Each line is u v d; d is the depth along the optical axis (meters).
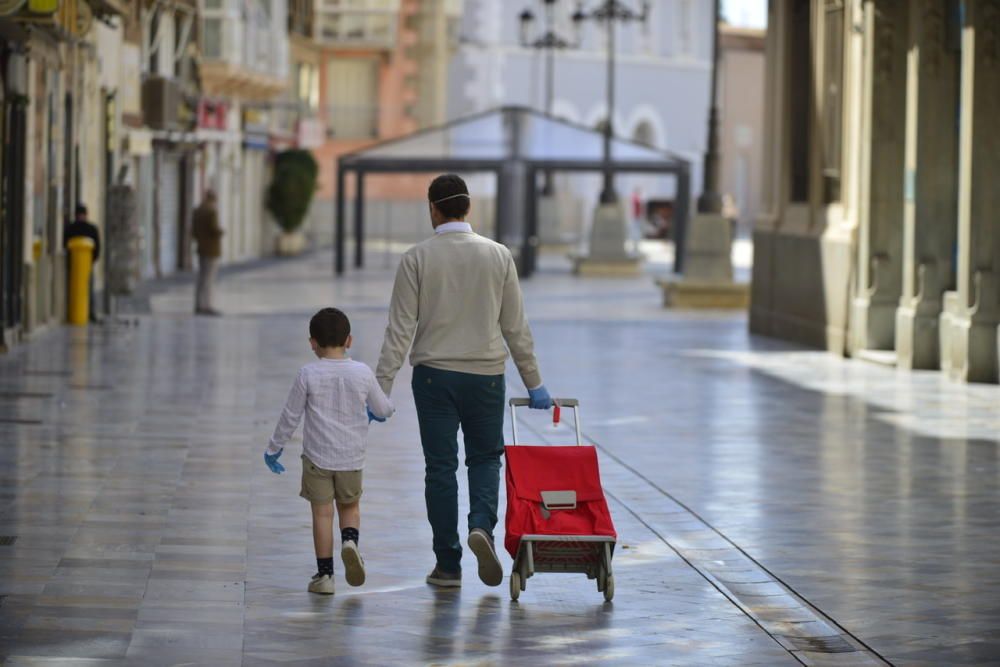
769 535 31.72
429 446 26.41
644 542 30.92
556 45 169.88
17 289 67.12
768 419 49.22
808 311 75.50
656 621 24.89
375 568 28.19
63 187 82.44
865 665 22.64
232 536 30.42
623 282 137.25
